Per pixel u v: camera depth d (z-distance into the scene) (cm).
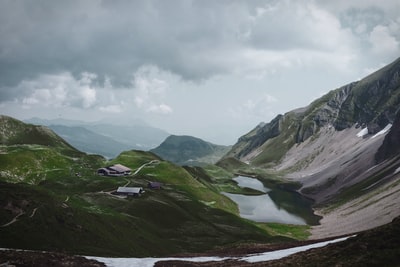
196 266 6844
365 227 13738
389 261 4891
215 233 12988
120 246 8569
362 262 4966
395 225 5725
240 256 8344
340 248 5809
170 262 7188
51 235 7562
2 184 9506
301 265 5522
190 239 11925
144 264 6769
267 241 13038
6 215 7612
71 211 8988
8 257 5669
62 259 6156
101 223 9388
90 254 7431
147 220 12594
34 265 5544
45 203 8625
